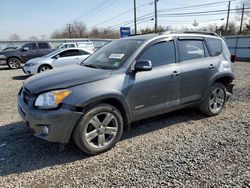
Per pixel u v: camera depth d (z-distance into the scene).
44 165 3.12
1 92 7.68
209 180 2.71
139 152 3.40
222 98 4.93
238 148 3.46
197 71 4.29
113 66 3.63
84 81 3.22
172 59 4.04
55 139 3.07
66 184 2.71
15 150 3.52
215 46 4.81
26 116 3.19
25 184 2.72
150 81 3.69
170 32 4.17
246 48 20.80
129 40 4.17
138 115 3.71
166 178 2.76
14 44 28.67
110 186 2.64
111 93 3.28
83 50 11.78
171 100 4.05
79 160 3.23
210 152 3.35
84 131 3.17
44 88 3.10
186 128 4.25
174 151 3.40
